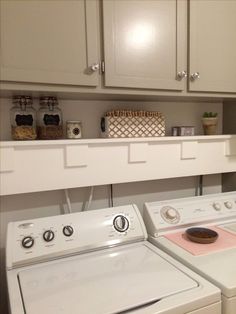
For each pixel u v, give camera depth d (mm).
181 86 1275
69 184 1264
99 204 1533
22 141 1162
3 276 1310
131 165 1389
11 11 961
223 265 1040
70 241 1176
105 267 1068
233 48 1375
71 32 1053
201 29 1283
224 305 902
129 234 1284
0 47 959
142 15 1162
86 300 852
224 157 1635
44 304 836
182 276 989
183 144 1504
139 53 1172
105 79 1123
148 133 1440
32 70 1007
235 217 1538
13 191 1165
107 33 1103
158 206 1430
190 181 1775
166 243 1247
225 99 1612
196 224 1434
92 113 1482
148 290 899
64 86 1073
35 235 1146
